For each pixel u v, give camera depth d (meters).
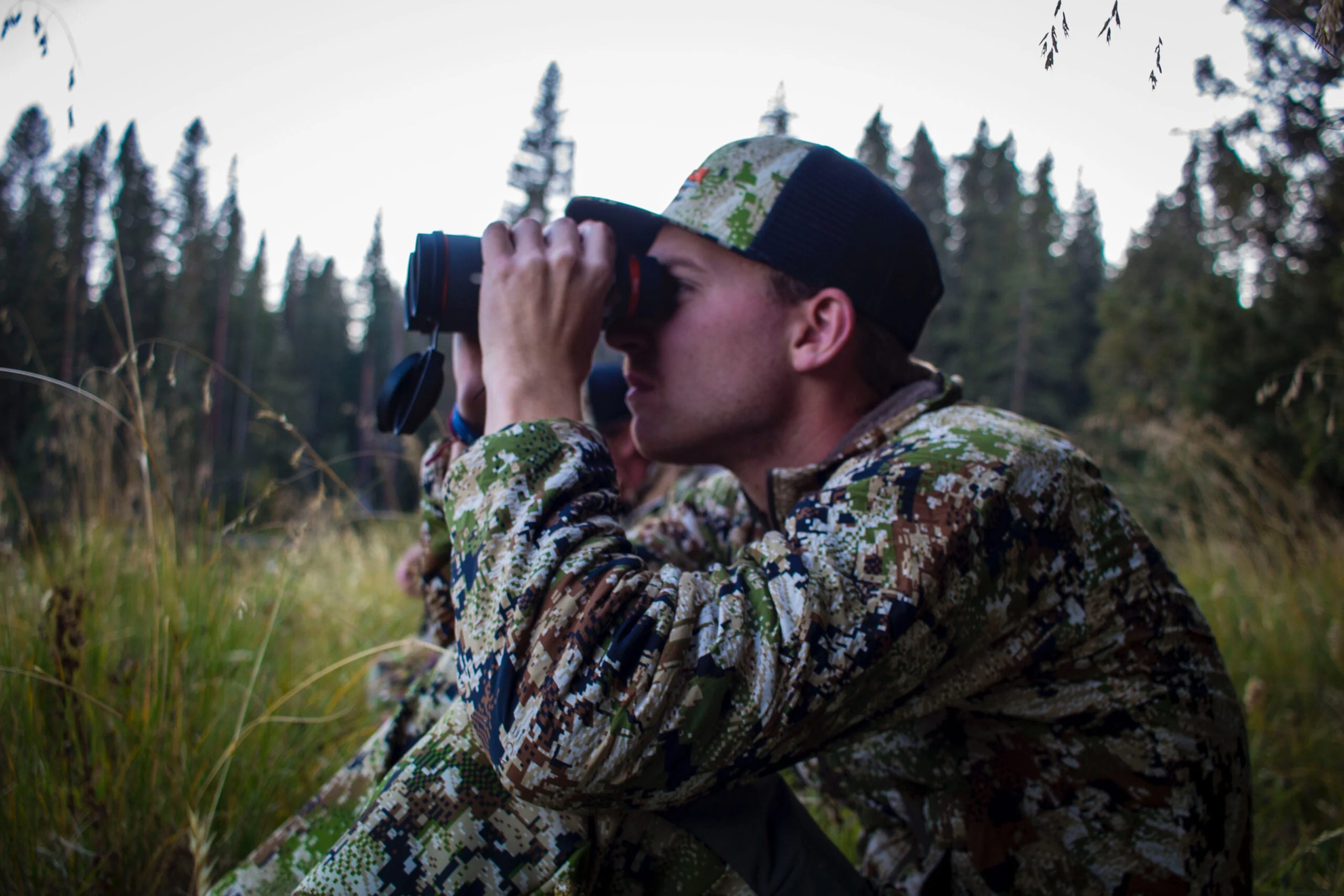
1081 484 0.89
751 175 1.05
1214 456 4.39
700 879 0.81
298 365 61.03
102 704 1.43
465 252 1.01
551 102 49.03
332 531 3.22
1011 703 0.89
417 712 1.12
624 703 0.68
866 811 1.15
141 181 27.83
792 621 0.72
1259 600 3.12
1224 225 7.79
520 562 0.75
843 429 1.07
